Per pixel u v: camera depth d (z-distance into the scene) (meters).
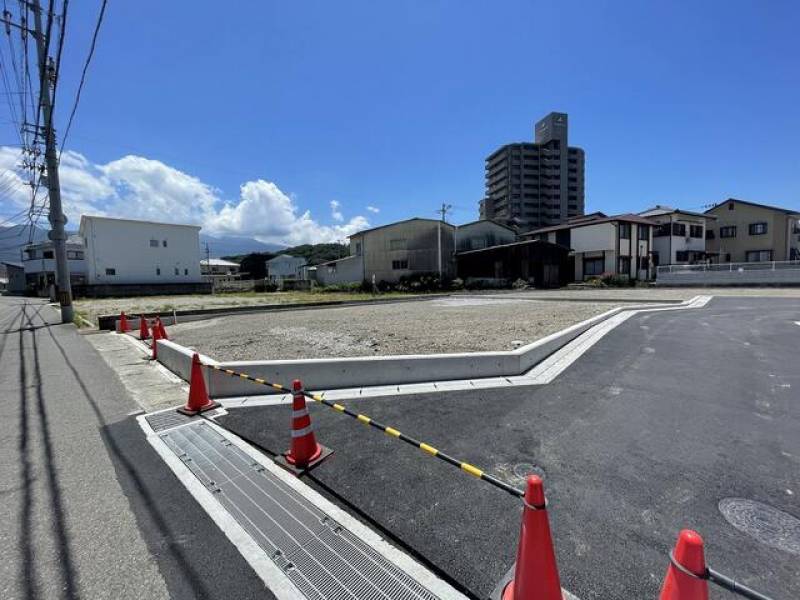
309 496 2.59
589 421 3.71
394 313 13.38
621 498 2.49
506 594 1.75
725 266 24.69
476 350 6.53
